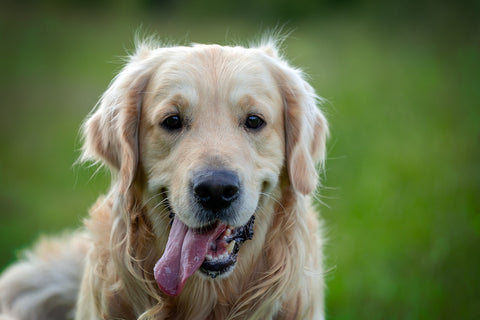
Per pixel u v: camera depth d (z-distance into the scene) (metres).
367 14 18.05
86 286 3.91
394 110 9.57
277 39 4.32
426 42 14.73
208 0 22.16
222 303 3.73
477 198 6.09
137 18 20.97
